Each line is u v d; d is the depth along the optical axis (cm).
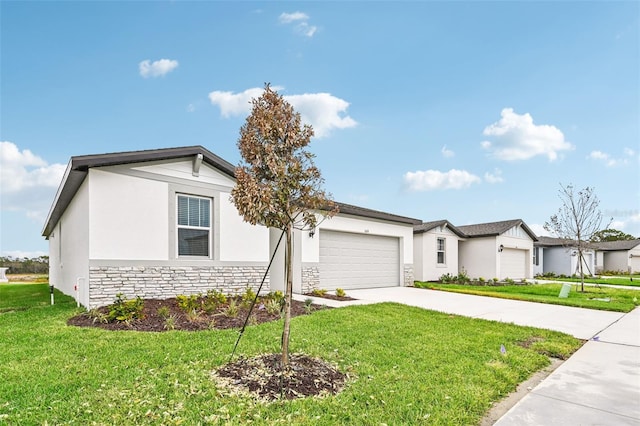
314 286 1284
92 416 327
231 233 1020
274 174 425
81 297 903
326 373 441
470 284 1908
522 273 2459
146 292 867
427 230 1934
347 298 1137
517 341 639
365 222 1510
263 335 600
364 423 327
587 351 604
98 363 457
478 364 493
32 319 721
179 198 945
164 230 905
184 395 371
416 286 1675
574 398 405
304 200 443
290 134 428
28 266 2880
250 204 406
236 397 370
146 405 347
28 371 429
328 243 1378
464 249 2328
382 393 389
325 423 324
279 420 326
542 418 356
